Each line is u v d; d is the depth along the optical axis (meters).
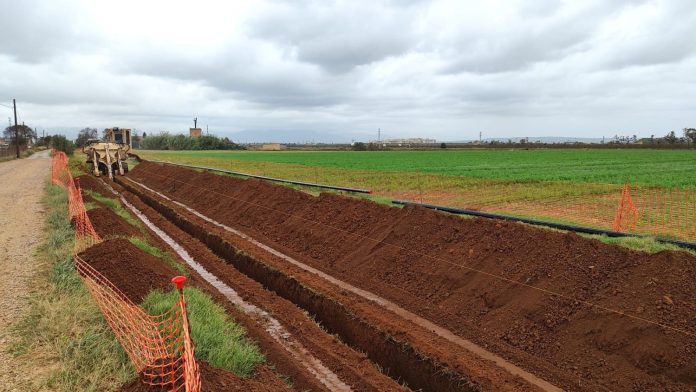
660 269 6.96
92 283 7.69
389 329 7.73
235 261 12.48
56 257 9.53
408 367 6.98
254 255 12.10
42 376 5.26
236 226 16.86
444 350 7.12
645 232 12.22
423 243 10.62
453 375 6.32
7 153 71.06
